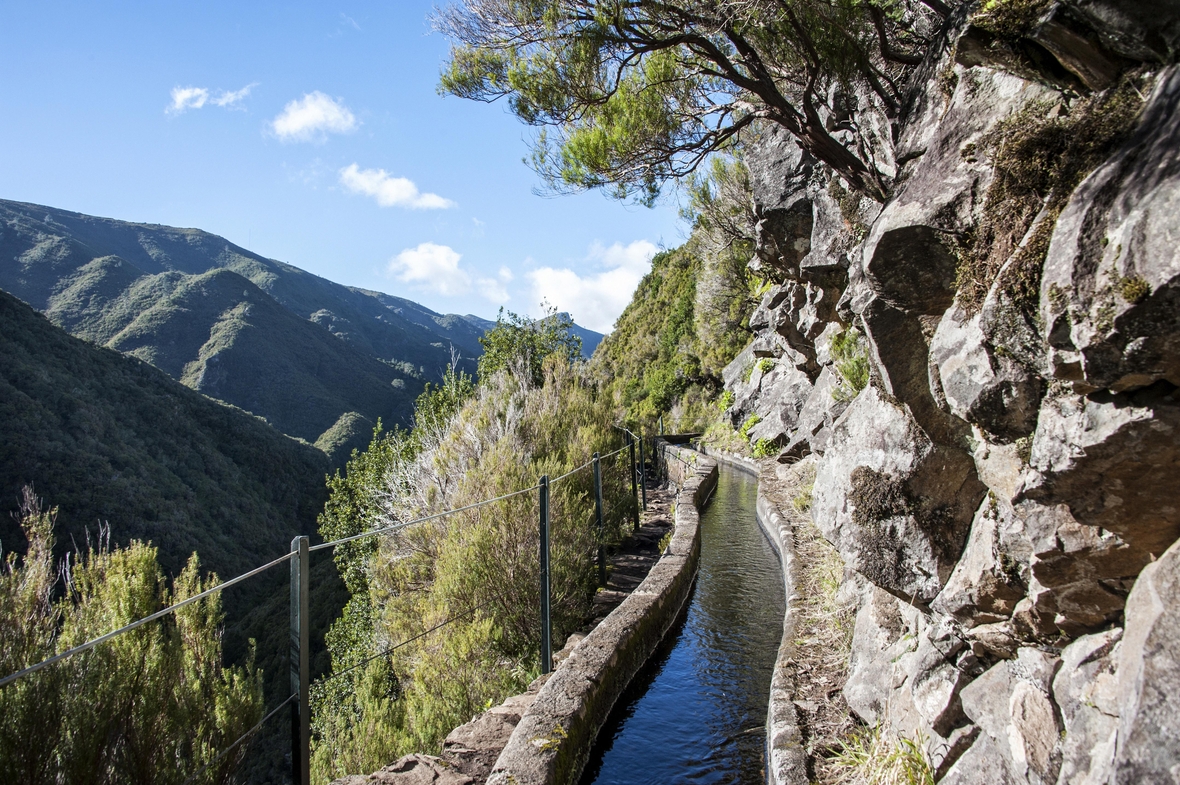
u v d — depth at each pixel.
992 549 2.38
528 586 6.38
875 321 2.76
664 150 6.41
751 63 5.64
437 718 5.01
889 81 5.50
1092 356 1.66
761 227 8.82
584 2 5.38
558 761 3.52
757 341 17.83
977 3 2.57
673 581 6.53
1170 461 1.64
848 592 4.91
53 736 2.54
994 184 2.19
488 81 6.08
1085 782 1.70
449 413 12.75
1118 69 1.92
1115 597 1.94
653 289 49.25
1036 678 2.20
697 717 4.70
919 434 2.82
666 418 28.70
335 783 3.50
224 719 3.12
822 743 3.44
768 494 10.59
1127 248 1.58
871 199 5.80
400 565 8.50
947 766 2.58
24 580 2.88
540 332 16.56
